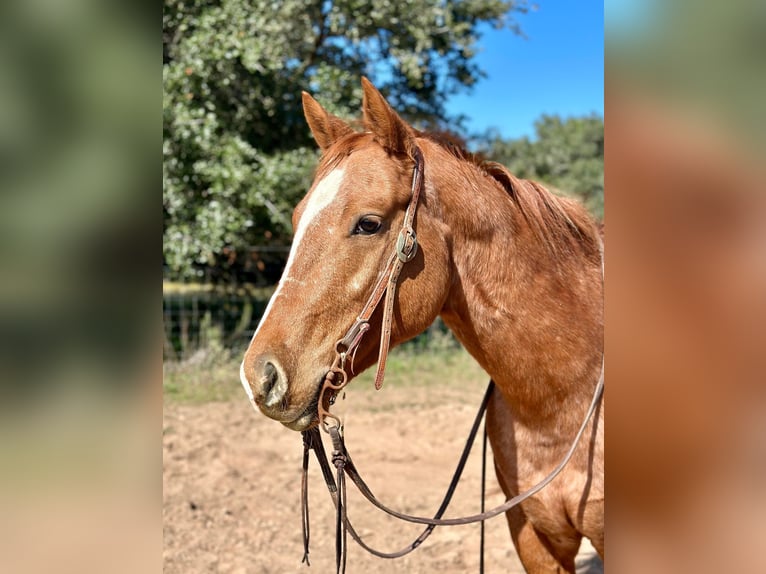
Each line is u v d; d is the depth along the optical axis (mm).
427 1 10391
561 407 1956
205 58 8141
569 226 2086
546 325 1932
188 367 8000
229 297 10242
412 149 1877
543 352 1932
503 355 1949
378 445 5676
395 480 4898
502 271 1931
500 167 2053
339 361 1761
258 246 9805
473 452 5559
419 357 9289
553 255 2010
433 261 1858
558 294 1974
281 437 5855
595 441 1893
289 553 3768
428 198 1879
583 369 1946
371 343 1848
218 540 3869
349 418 6480
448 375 8469
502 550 3793
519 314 1928
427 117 12156
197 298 9812
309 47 10203
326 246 1775
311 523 4164
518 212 1996
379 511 4355
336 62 10953
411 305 1848
